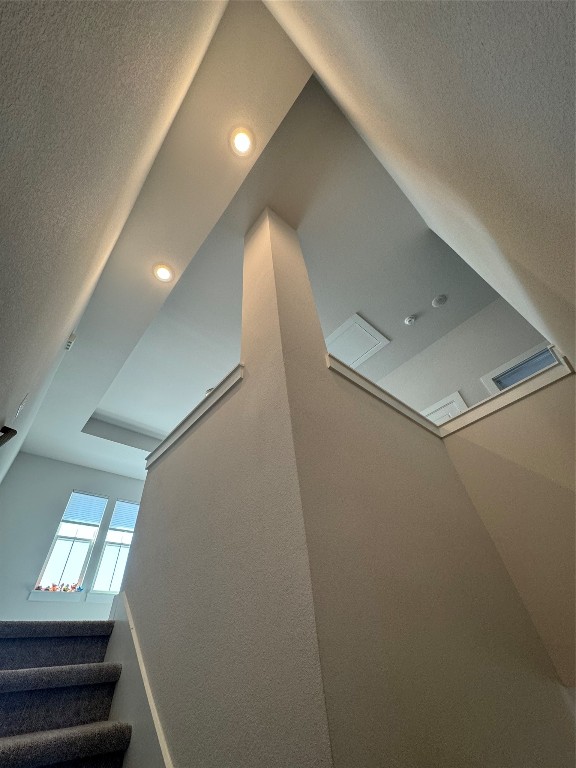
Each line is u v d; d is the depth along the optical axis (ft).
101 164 3.26
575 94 1.61
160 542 5.14
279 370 4.32
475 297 12.37
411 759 2.34
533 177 2.39
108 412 15.37
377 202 9.25
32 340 3.89
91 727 3.68
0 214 2.06
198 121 6.63
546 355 11.76
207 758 2.69
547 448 6.27
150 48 3.15
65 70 2.12
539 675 4.55
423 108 3.32
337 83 5.45
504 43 1.93
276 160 8.24
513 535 6.09
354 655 2.50
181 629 3.79
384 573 3.37
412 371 14.33
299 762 2.07
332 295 11.60
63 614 13.14
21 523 13.82
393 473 4.75
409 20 2.59
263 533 3.26
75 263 3.97
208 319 12.01
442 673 3.16
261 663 2.65
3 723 3.76
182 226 8.07
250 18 5.67
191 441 5.59
